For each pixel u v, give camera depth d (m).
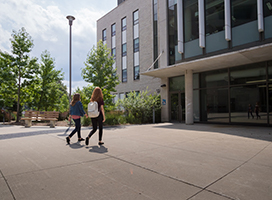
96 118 5.45
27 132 8.01
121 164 3.69
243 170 3.35
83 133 7.80
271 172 3.24
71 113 5.96
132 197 2.38
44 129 9.25
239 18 10.18
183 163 3.76
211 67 11.79
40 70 15.96
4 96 15.84
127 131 8.62
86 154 4.42
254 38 9.69
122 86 22.53
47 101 17.33
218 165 3.63
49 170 3.34
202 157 4.19
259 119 10.41
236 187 2.66
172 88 14.95
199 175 3.12
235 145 5.45
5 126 11.48
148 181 2.88
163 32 15.03
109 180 2.92
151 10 18.98
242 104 11.09
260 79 10.43
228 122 11.62
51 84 17.66
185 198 2.35
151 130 8.97
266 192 2.50
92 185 2.74
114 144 5.60
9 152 4.61
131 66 21.38
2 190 2.55
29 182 2.82
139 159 4.03
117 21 23.94
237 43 10.23
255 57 9.63
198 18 11.77
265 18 9.38
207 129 9.29
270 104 10.06
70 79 12.64
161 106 15.38
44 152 4.61
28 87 15.93
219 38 10.88
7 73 14.36
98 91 5.52
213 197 2.38
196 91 13.16
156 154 4.45
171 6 14.54
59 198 2.35
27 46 15.30
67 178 2.99
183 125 11.62
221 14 10.82
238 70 11.30
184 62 11.57
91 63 13.03
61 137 6.76
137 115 13.84
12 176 3.05
